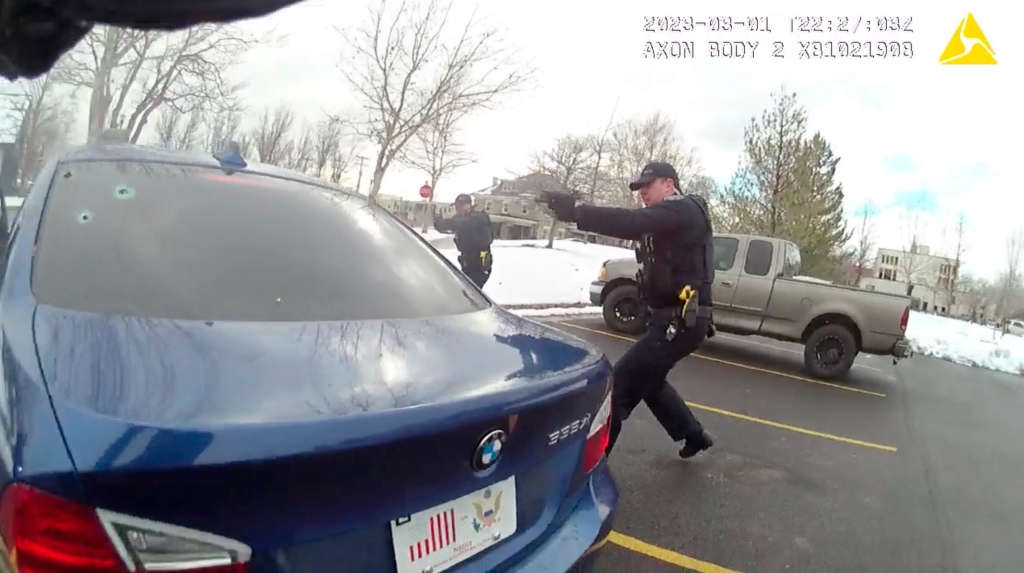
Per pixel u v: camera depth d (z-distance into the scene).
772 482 3.99
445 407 1.35
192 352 1.37
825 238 21.89
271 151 21.52
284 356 1.43
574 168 30.17
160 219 1.89
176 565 1.06
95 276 1.63
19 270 1.61
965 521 3.73
